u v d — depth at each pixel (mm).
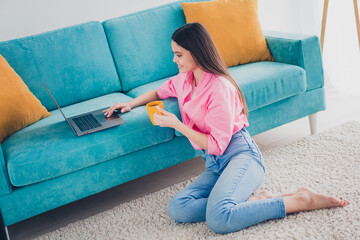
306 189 1862
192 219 1901
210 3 2703
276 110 2520
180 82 2111
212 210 1778
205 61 1899
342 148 2367
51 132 2111
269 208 1784
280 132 2863
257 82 2375
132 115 2184
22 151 1971
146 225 1969
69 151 1998
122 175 2182
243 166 1879
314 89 2619
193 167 2541
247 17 2693
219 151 1912
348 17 3260
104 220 2062
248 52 2684
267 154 2455
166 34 2734
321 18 3533
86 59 2562
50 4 2859
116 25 2670
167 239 1840
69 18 2936
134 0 3090
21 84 2260
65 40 2537
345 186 2002
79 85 2547
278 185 2105
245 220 1769
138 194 2328
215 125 1891
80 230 2018
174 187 2260
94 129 2039
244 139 1960
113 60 2684
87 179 2104
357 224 1716
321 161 2273
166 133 2191
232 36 2652
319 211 1829
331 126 2795
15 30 2807
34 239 2016
